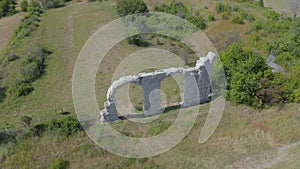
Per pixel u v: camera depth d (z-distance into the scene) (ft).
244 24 195.93
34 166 95.66
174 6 217.77
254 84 119.65
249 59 127.95
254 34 176.14
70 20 217.36
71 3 255.70
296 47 156.25
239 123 108.88
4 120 125.18
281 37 173.17
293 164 91.35
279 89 120.47
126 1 212.84
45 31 201.98
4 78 153.38
